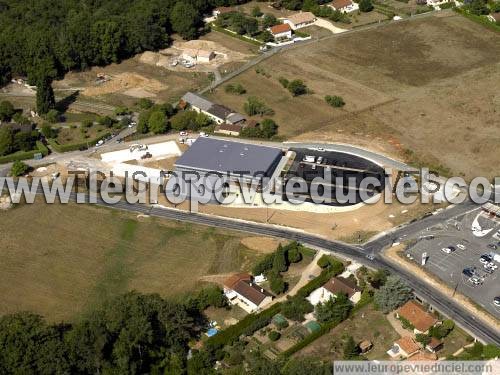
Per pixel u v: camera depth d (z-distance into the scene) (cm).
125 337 14850
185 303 17062
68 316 17300
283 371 14725
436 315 16725
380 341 16038
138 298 16088
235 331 16225
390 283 16850
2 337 14412
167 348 15750
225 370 15388
